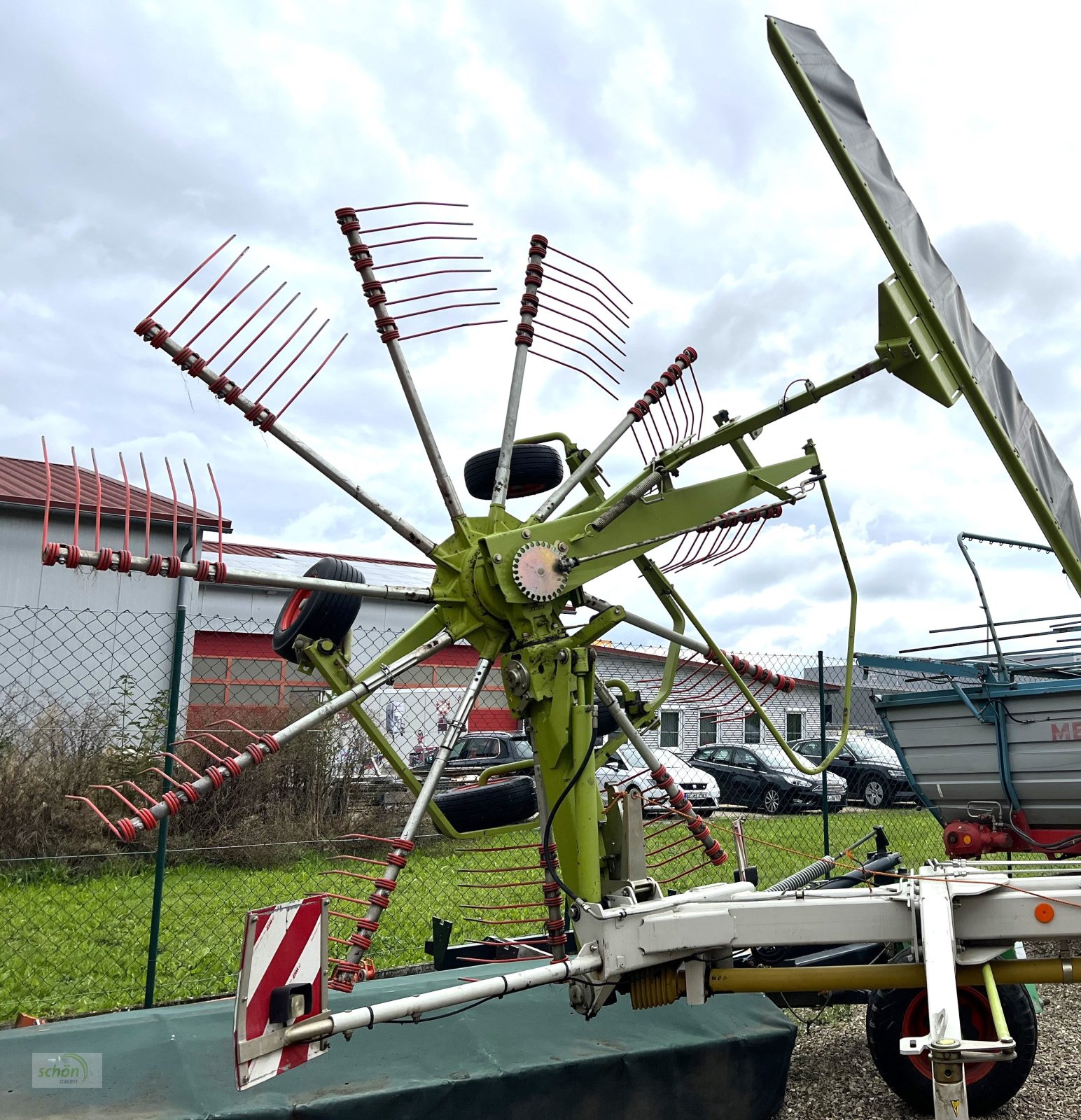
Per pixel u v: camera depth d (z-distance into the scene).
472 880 7.72
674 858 4.16
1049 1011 5.23
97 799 7.81
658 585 4.39
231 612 14.84
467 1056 3.33
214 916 6.64
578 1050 3.43
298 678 11.71
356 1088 3.04
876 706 6.97
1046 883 3.17
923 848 10.05
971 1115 3.72
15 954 5.61
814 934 3.15
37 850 7.41
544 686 3.58
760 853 9.16
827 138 3.13
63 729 8.23
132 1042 3.36
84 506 13.83
